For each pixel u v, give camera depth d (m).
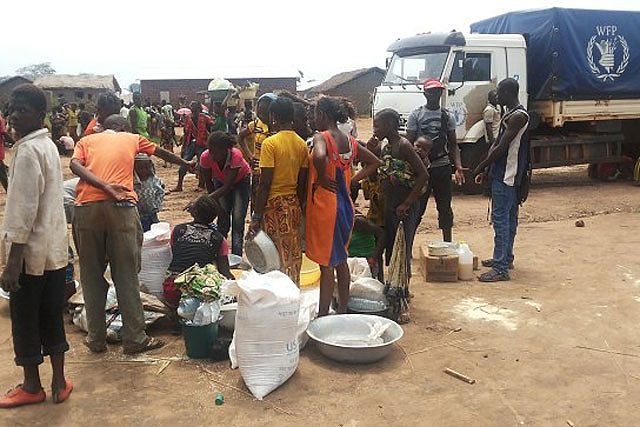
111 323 4.84
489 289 6.12
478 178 6.50
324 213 4.67
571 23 12.23
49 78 46.38
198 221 5.25
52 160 3.61
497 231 6.39
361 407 3.79
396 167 5.52
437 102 6.65
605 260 7.18
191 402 3.86
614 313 5.41
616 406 3.80
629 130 14.14
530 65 12.55
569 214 10.13
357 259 5.73
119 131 4.94
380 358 4.38
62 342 3.84
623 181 14.09
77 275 6.30
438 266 6.35
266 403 3.84
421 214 6.39
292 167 4.75
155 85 50.28
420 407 3.80
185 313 4.44
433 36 11.59
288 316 4.00
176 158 5.17
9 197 3.45
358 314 4.81
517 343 4.77
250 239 4.82
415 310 5.51
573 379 4.17
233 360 4.32
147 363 4.43
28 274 3.58
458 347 4.70
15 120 3.49
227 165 6.32
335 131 4.71
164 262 5.40
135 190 5.87
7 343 4.83
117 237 4.39
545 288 6.14
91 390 4.02
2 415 3.70
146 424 3.61
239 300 4.00
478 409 3.77
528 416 3.69
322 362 4.41
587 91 12.69
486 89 11.67
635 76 13.16
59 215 3.68
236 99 16.28
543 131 13.47
